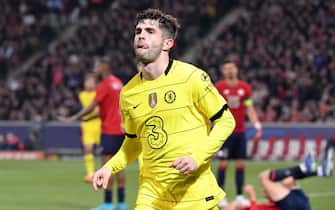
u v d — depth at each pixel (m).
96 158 63.12
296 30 81.62
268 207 23.47
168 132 15.91
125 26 88.62
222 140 15.72
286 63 76.69
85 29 89.88
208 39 89.75
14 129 70.81
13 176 50.69
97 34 88.56
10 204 36.00
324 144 61.94
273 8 87.56
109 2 95.00
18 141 70.50
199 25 91.44
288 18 84.25
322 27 82.12
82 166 59.00
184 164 15.23
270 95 73.12
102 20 90.62
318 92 71.31
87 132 45.88
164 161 16.02
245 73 76.94
